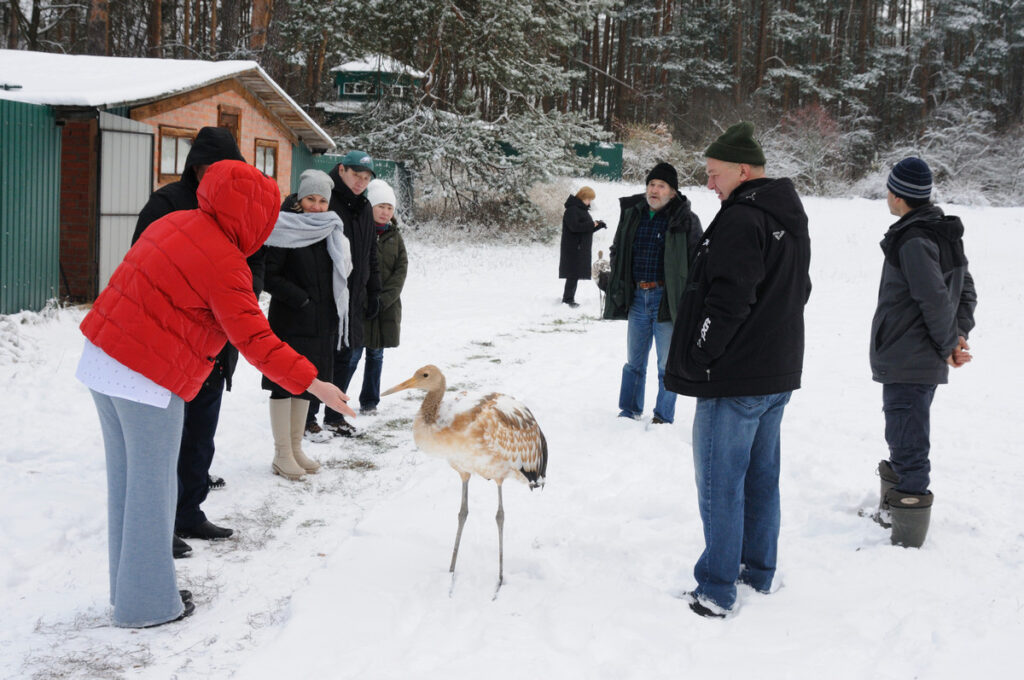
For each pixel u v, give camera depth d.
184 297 3.85
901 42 62.00
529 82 29.22
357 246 7.14
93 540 5.09
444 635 4.02
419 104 28.03
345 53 28.14
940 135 46.47
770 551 4.54
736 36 54.38
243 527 5.45
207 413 5.13
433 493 6.05
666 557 4.94
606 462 6.92
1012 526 5.42
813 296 18.53
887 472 5.37
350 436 7.68
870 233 30.17
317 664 3.71
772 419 4.43
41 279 11.52
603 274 11.15
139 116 14.55
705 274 4.24
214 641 3.98
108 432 4.06
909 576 4.66
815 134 43.47
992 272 22.95
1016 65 60.38
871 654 3.83
